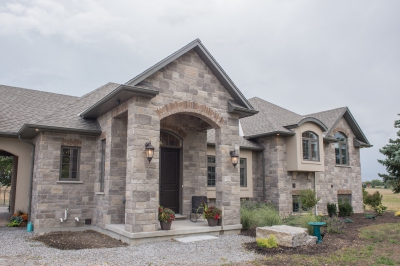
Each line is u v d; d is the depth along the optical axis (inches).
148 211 358.3
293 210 649.0
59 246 335.6
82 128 459.8
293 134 634.2
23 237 394.9
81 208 461.1
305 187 675.4
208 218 418.9
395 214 690.2
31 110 562.6
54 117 474.0
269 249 323.9
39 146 456.1
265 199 646.5
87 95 621.6
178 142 516.4
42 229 429.4
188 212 499.8
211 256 294.5
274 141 643.5
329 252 315.9
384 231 462.0
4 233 423.5
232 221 431.2
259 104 789.9
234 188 440.8
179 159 513.3
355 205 793.6
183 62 417.4
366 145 821.2
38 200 431.8
